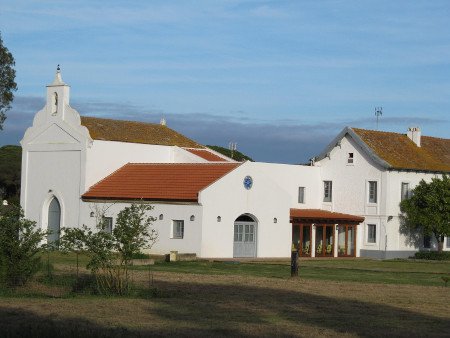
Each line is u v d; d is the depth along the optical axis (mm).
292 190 66312
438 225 63656
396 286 37062
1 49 76812
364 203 66562
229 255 56469
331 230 65438
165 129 70062
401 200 66562
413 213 64938
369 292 33969
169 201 55844
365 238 66312
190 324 24125
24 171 64438
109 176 61844
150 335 21938
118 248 31031
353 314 27156
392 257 65375
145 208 31938
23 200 64250
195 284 35156
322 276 42281
